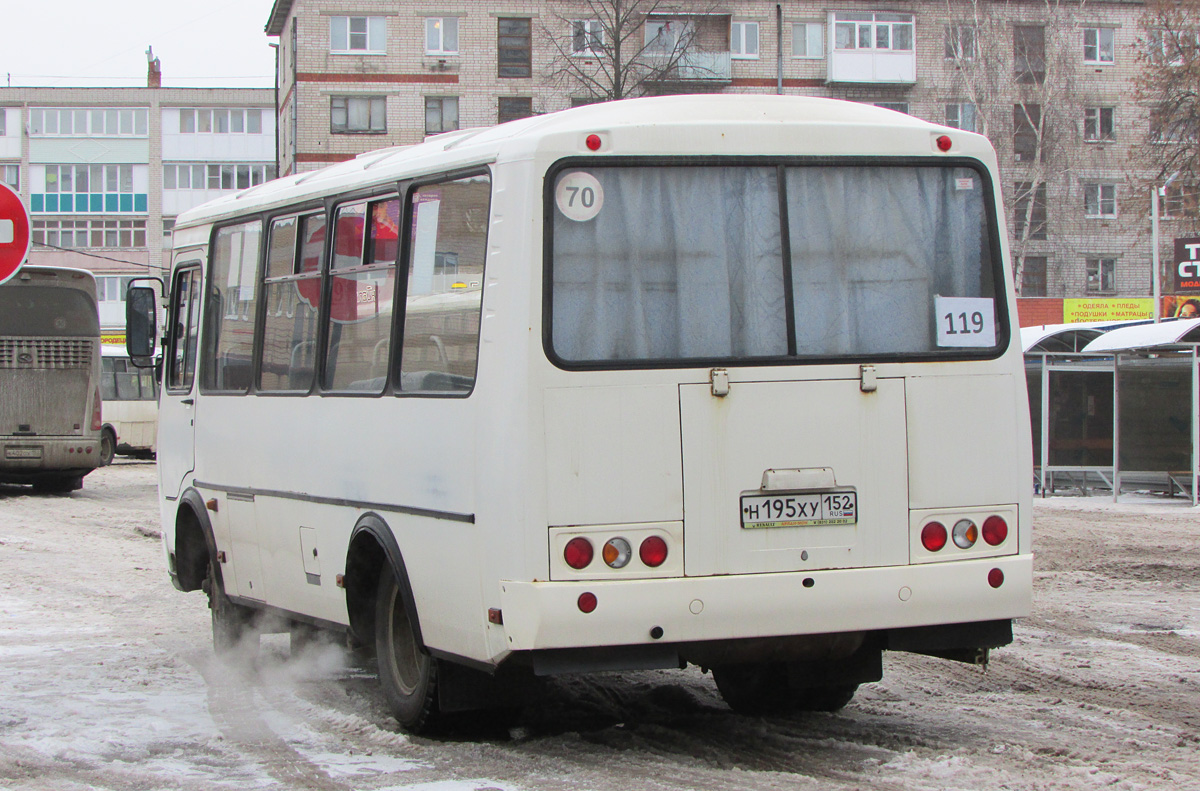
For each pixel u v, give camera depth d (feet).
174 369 36.17
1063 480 83.41
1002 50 189.57
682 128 21.89
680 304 21.62
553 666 20.59
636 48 189.16
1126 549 54.85
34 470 88.22
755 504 21.36
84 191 273.13
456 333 22.62
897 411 22.15
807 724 25.09
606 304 21.30
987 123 188.44
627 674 30.07
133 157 272.92
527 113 194.08
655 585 20.77
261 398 29.96
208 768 22.39
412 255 24.29
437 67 193.36
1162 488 76.89
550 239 21.17
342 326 26.68
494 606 20.98
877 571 21.76
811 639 21.79
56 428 88.58
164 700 28.40
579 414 20.86
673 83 180.65
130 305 35.65
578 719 25.81
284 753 23.41
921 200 22.88
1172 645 34.22
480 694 23.27
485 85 193.57
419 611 23.39
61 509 79.92
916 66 194.39
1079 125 191.52
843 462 21.84
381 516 24.62
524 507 20.57
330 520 26.66
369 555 25.61
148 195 272.92
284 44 213.66
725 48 193.57
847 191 22.54
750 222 22.06
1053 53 189.57
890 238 22.66
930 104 194.70
